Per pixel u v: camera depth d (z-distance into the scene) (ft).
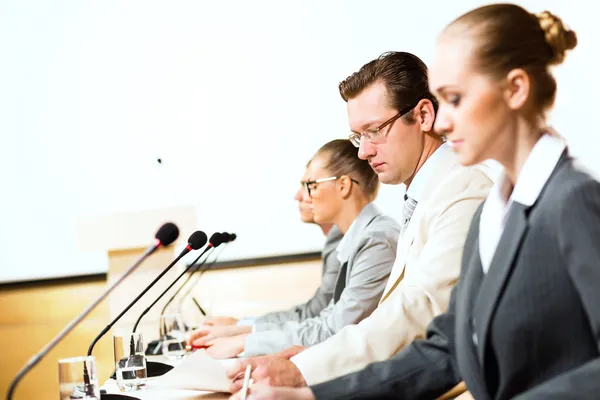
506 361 4.50
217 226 24.98
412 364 5.77
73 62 25.44
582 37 21.01
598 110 20.95
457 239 7.54
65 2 25.41
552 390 4.05
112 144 25.36
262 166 24.89
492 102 4.50
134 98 25.27
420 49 23.66
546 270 4.33
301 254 24.79
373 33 24.02
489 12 4.55
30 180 25.68
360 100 8.65
